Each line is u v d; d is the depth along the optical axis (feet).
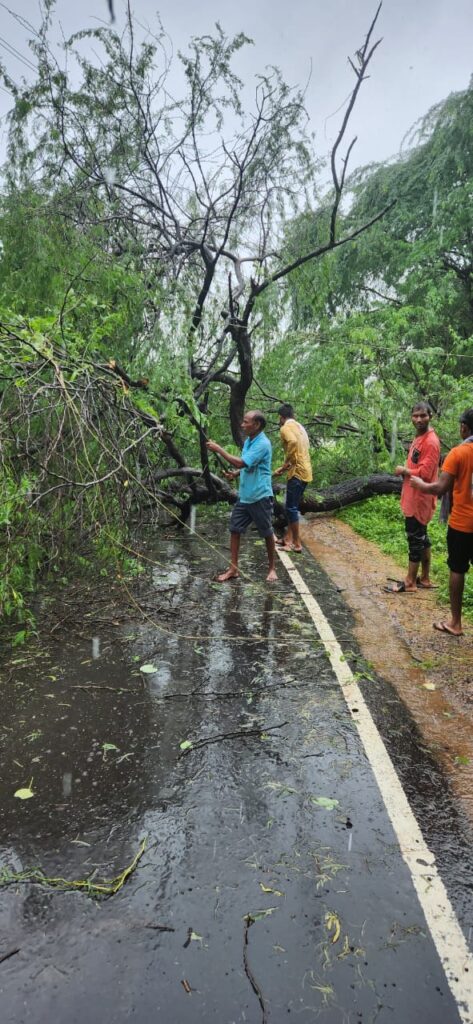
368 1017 6.36
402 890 8.01
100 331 22.52
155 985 6.70
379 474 37.37
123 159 32.50
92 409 19.30
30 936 7.29
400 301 61.77
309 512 38.60
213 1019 6.33
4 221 27.84
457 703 13.37
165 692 13.50
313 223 34.30
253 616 18.62
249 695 13.44
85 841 8.83
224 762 10.84
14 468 17.46
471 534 16.46
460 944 7.23
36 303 26.68
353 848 8.77
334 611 19.34
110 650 15.71
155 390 26.22
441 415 37.40
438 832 9.16
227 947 7.15
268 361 34.96
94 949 7.13
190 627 17.53
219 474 34.35
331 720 12.43
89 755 10.99
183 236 34.24
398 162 68.03
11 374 18.20
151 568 23.30
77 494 17.81
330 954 7.07
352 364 36.06
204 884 8.06
